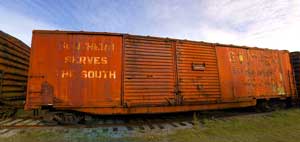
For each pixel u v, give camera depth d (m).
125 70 7.09
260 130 6.61
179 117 9.04
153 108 7.34
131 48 7.34
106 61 7.00
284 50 12.34
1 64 7.14
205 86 8.37
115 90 6.89
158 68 7.57
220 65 9.02
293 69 12.67
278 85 11.19
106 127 6.95
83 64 6.77
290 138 5.71
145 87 7.24
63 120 6.80
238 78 9.45
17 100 8.76
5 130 6.31
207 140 5.49
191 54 8.36
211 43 9.02
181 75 7.92
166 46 7.90
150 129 6.80
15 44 8.65
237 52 9.84
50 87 6.35
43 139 5.39
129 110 7.00
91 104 6.61
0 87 7.04
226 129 6.73
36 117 8.16
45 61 6.48
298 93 12.59
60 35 6.79
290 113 9.89
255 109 11.16
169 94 7.56
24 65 9.83
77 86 6.59
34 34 6.55
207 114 10.16
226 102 8.84
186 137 5.75
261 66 10.66
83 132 6.23
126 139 5.55
